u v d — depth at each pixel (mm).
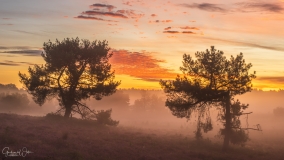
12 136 17562
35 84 31250
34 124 24484
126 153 17938
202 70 25453
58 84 32594
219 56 25078
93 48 33250
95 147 18438
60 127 25094
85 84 33531
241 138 24688
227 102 25125
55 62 31172
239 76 24656
